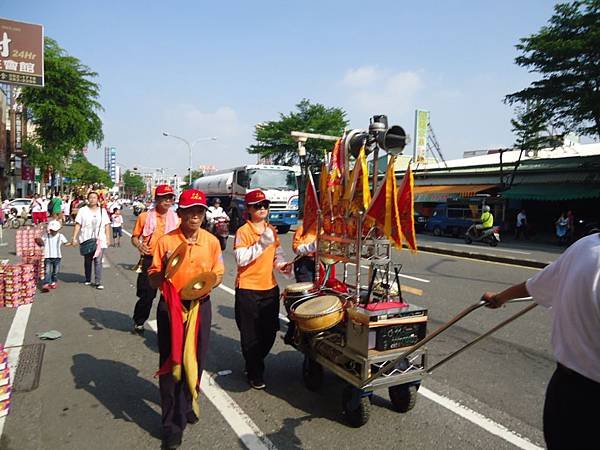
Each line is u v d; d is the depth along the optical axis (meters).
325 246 4.18
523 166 22.80
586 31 18.83
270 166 20.38
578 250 1.86
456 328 6.07
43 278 8.41
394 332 3.32
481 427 3.46
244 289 4.00
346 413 3.43
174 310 3.08
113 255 12.95
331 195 4.09
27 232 9.22
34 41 7.09
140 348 5.18
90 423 3.48
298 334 4.09
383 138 3.42
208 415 3.62
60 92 29.33
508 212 23.52
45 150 30.42
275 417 3.58
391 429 3.41
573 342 1.79
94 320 6.27
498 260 13.06
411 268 11.38
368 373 3.21
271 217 19.56
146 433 3.35
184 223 3.24
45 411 3.66
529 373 4.54
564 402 1.79
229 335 5.71
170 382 3.15
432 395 4.01
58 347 5.16
